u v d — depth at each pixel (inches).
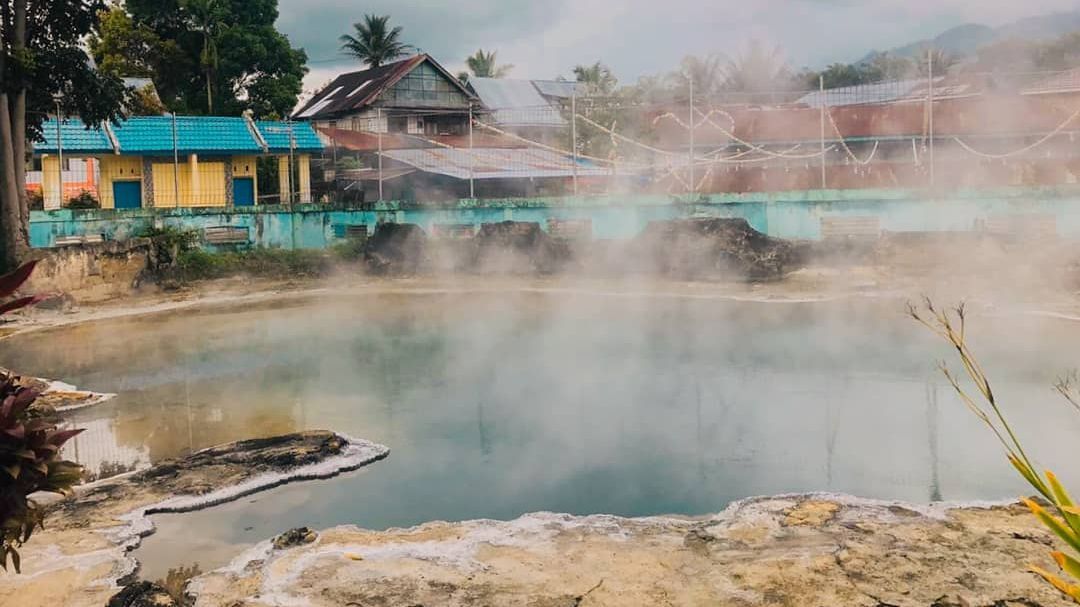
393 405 450.3
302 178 1348.4
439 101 1624.0
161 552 277.9
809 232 966.4
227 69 1648.6
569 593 238.2
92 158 1270.9
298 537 279.1
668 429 400.8
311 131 1357.0
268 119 1668.3
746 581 242.2
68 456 372.5
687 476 337.7
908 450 363.6
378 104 1567.4
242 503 317.7
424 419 423.2
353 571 254.8
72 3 870.4
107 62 1582.2
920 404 433.7
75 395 472.1
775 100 1590.8
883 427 396.5
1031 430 383.9
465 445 382.0
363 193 1326.3
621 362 545.0
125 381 512.7
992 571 243.3
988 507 291.9
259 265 990.4
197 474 340.5
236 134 1294.3
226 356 584.1
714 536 274.8
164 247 940.6
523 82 1934.1
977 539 265.4
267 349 606.9
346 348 607.2
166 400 466.9
